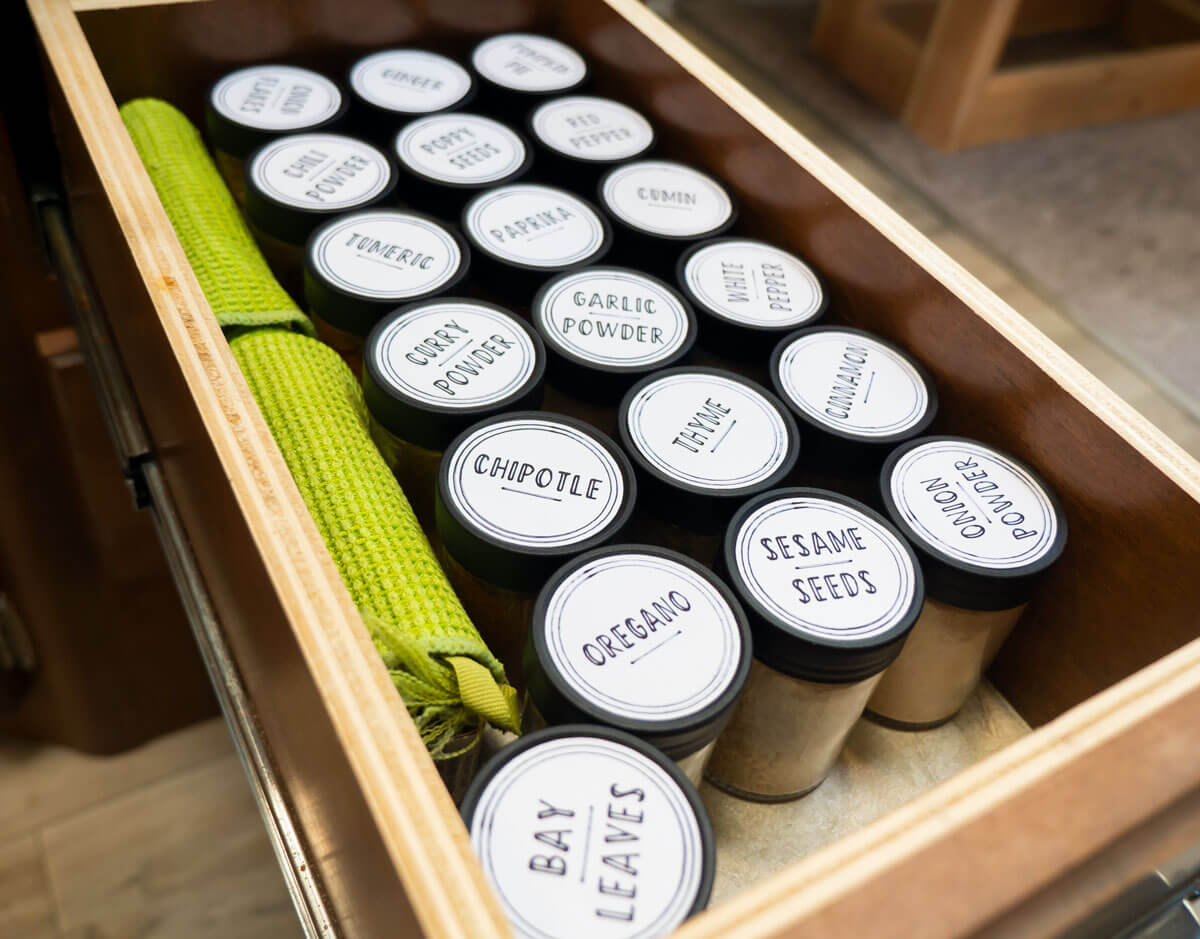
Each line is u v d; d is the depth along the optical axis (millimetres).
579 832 299
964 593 403
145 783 1143
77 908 1035
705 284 518
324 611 304
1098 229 1382
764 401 451
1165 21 1538
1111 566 411
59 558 992
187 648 1144
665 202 570
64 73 513
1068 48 1502
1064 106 1523
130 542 1019
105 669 1094
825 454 450
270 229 538
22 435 892
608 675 343
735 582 380
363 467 423
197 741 1188
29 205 747
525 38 698
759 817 434
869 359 482
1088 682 435
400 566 386
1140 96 1566
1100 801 270
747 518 399
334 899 380
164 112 588
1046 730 286
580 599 362
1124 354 1201
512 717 366
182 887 1055
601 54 678
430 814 261
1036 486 429
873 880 247
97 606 1050
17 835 1089
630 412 438
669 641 354
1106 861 273
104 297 615
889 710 465
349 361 526
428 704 361
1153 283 1308
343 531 398
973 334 452
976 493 426
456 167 575
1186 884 327
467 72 657
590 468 413
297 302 571
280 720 396
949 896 247
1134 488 392
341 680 288
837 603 378
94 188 496
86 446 918
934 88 1461
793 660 371
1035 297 1268
